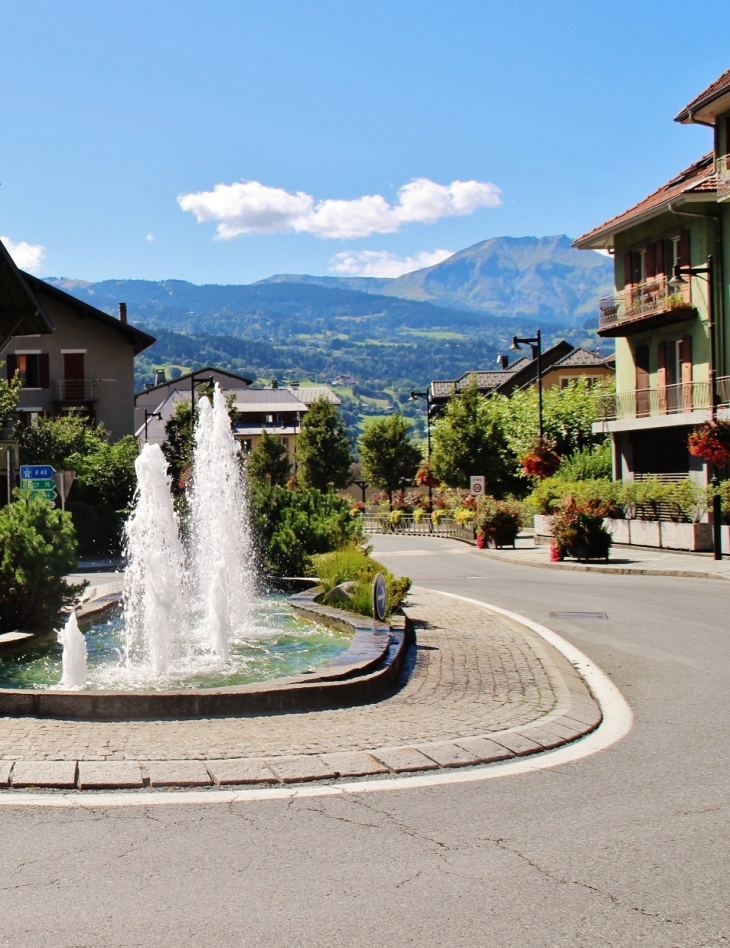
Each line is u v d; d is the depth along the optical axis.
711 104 31.45
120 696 8.11
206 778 6.36
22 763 6.54
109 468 39.94
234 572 14.86
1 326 26.02
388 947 4.12
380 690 9.43
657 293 36.62
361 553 18.11
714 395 27.30
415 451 88.06
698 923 4.36
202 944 4.14
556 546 28.38
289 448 104.81
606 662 11.70
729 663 11.52
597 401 42.00
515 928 4.30
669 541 29.84
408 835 5.46
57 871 4.91
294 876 4.87
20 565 12.24
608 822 5.71
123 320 57.81
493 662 11.19
